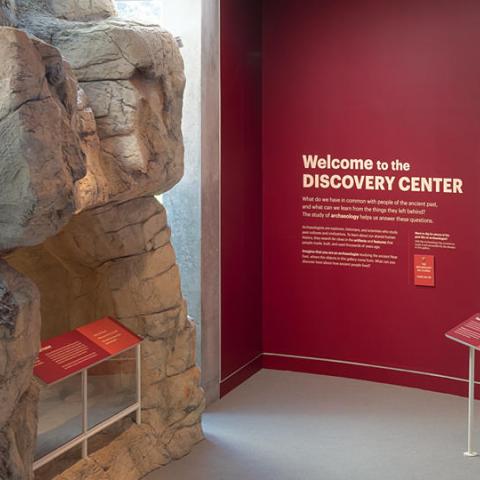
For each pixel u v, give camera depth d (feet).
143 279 16.79
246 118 21.04
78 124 14.33
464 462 17.03
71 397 16.62
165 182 16.52
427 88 20.08
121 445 16.16
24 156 11.56
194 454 17.44
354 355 21.52
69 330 17.72
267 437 18.28
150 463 16.60
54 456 14.46
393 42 20.30
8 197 11.75
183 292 19.69
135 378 16.63
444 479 16.31
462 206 20.04
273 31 21.39
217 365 20.30
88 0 16.03
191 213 19.43
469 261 20.12
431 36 19.92
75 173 12.69
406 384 21.02
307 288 21.79
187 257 19.57
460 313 20.33
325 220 21.42
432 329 20.65
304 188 21.52
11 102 11.48
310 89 21.20
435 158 20.16
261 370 22.13
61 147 12.30
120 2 19.90
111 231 16.34
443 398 20.35
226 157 20.30
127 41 15.31
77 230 16.51
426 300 20.65
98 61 15.33
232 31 20.22
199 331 19.65
